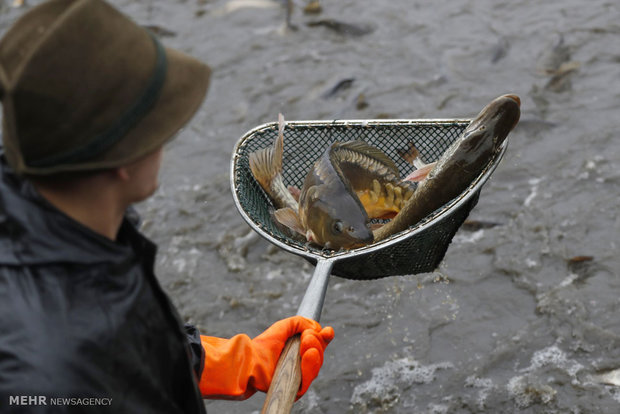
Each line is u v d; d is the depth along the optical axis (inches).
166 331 55.4
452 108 214.1
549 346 137.8
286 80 239.1
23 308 46.6
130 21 49.8
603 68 219.6
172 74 51.0
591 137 191.8
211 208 192.4
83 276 49.3
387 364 140.7
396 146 116.3
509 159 189.2
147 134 49.3
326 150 107.3
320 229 103.3
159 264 177.3
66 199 50.0
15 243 48.8
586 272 152.6
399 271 99.0
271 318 158.1
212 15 284.5
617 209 167.6
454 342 142.9
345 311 154.3
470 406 129.6
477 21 256.8
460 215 94.6
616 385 127.7
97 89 46.7
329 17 272.7
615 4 252.5
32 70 45.2
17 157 46.6
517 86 218.7
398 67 238.5
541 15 253.0
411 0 277.0
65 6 48.8
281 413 73.4
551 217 168.9
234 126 222.2
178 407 57.1
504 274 155.9
